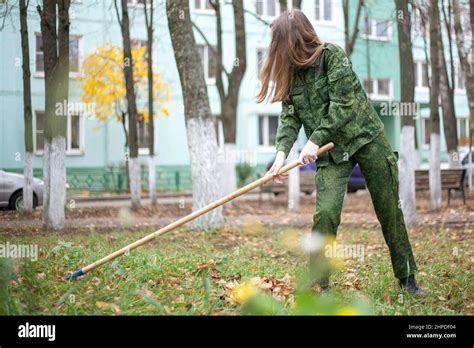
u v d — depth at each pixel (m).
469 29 13.30
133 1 22.52
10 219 11.93
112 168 25.23
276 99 4.12
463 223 10.84
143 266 5.01
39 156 22.69
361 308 1.31
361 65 26.08
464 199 15.19
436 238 8.62
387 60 26.75
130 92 15.83
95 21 21.97
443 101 18.66
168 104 26.23
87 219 12.49
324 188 4.02
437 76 13.95
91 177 25.17
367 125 4.09
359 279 4.89
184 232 9.73
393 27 26.27
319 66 4.03
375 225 10.94
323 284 3.82
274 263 5.91
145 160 26.62
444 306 4.05
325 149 3.93
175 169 27.00
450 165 18.56
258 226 6.85
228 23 26.89
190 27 10.27
